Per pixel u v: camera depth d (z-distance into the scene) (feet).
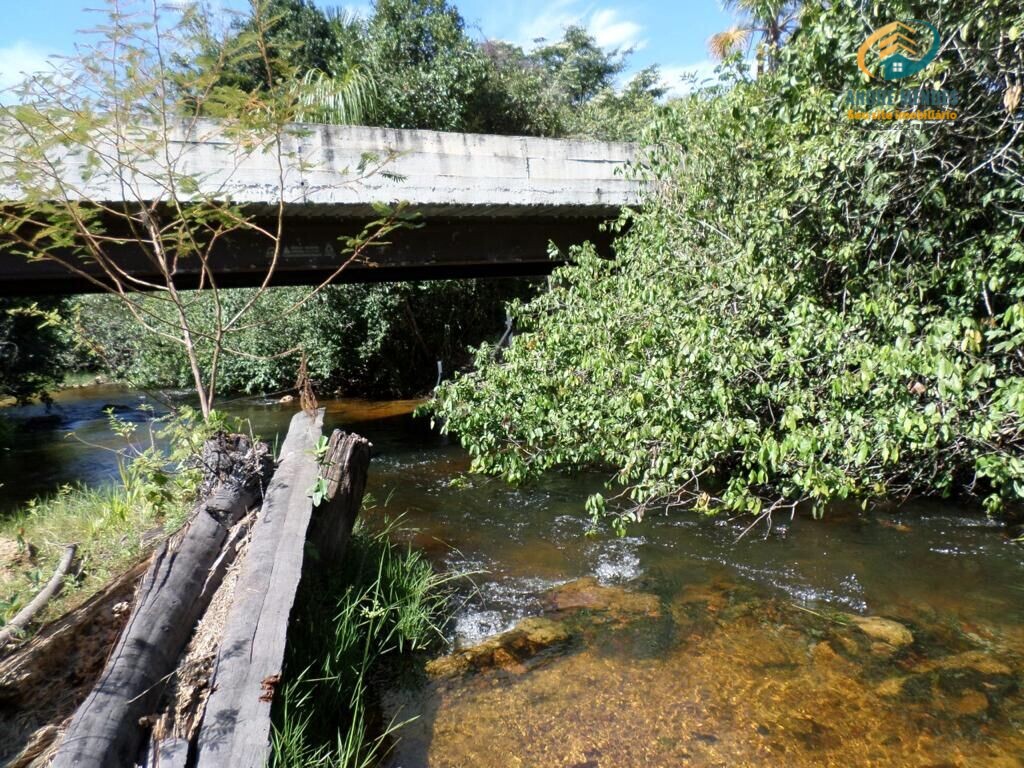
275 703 9.39
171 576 9.84
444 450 31.24
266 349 49.37
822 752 9.72
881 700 10.89
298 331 49.57
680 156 22.25
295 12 56.24
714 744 9.99
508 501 21.99
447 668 12.28
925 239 15.76
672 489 16.69
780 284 16.05
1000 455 14.73
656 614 14.11
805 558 16.37
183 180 13.67
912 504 19.07
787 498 19.07
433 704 11.18
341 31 55.47
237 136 14.93
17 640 9.84
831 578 15.29
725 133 20.10
